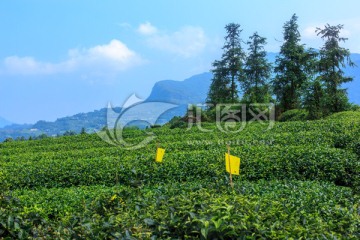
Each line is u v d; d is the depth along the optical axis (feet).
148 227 16.42
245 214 15.87
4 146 79.15
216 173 36.76
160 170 37.81
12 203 21.43
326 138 49.80
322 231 16.75
